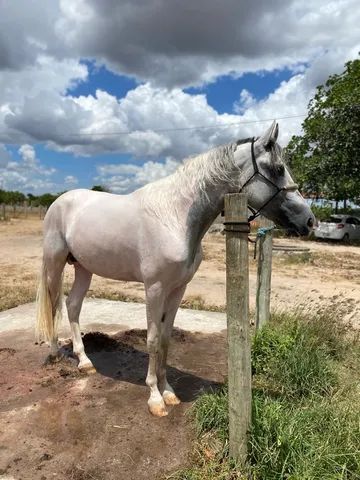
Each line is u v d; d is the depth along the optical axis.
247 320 2.15
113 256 2.95
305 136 19.34
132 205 2.86
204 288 7.66
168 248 2.59
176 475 2.21
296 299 6.57
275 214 2.58
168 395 3.01
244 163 2.54
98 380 3.38
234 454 2.25
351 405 2.76
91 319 5.04
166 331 2.96
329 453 2.20
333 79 19.27
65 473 2.24
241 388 2.19
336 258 12.45
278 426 2.29
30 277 8.16
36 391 3.16
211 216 2.67
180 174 2.70
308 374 3.17
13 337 4.37
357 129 16.69
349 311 4.73
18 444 2.49
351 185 16.83
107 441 2.53
